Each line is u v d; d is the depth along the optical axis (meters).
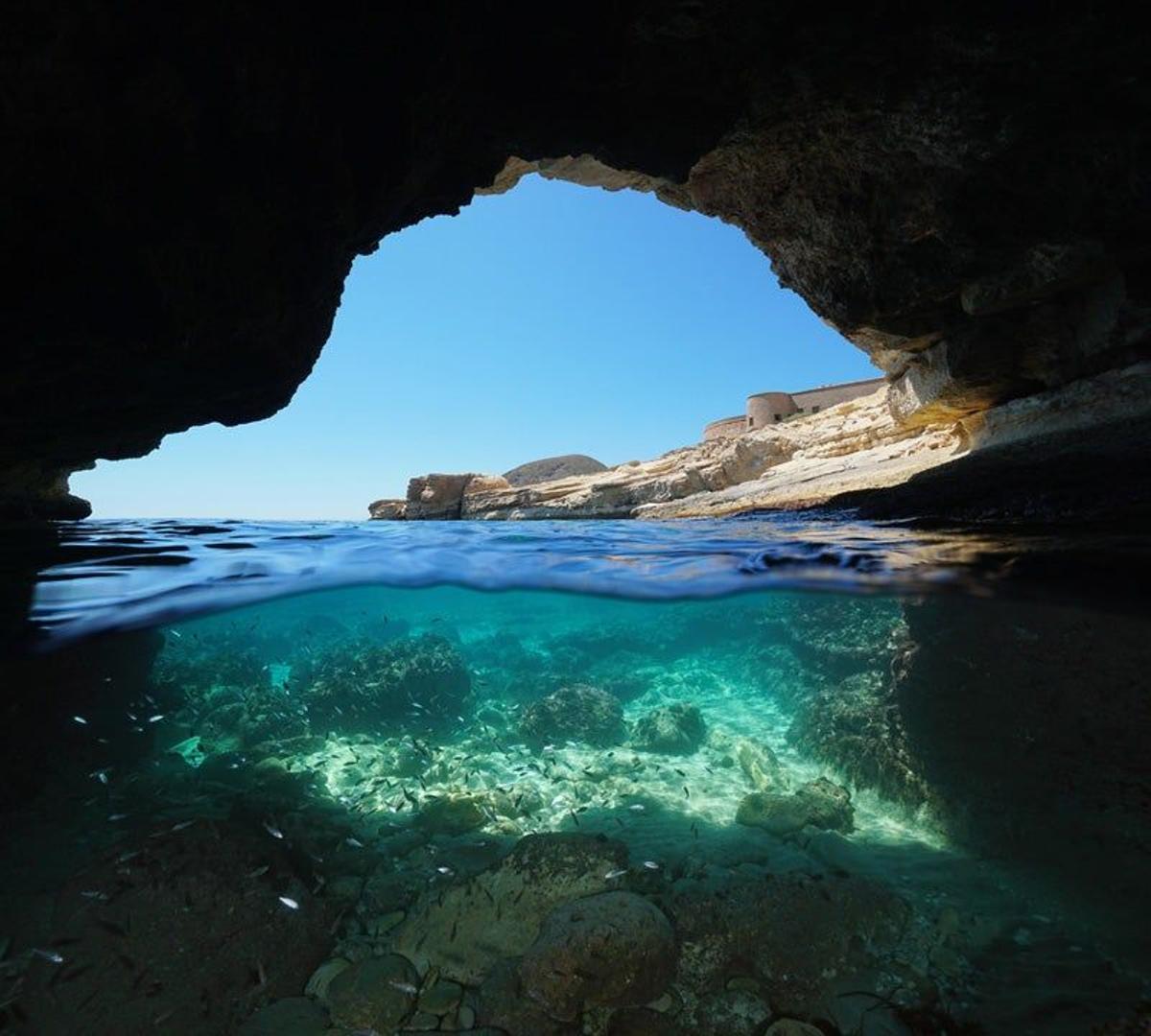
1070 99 8.12
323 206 7.33
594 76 8.25
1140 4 6.92
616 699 10.55
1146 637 4.16
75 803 5.71
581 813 6.33
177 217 5.85
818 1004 3.41
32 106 4.52
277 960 3.91
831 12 7.46
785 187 11.60
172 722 8.89
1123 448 8.74
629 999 3.42
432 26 7.03
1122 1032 2.99
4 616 5.33
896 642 7.84
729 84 8.54
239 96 5.70
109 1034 3.44
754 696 12.59
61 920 3.96
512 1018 3.40
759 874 4.67
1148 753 4.04
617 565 7.48
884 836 5.54
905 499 11.30
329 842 5.34
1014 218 9.66
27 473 12.51
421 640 12.20
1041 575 4.89
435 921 4.16
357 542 9.72
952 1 7.22
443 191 9.71
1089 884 4.14
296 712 9.99
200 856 4.37
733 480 27.55
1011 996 3.40
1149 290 9.62
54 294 5.68
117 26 4.60
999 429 13.28
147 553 8.23
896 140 9.50
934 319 12.32
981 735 5.19
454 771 7.87
